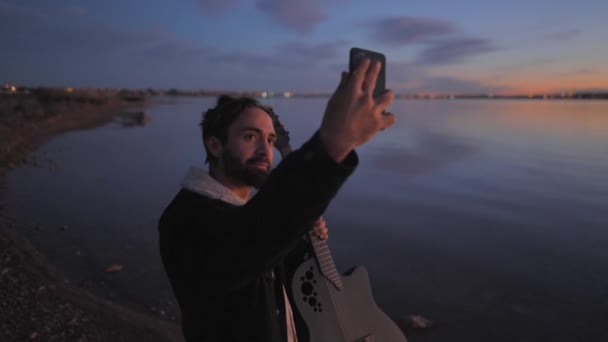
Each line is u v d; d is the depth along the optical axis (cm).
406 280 591
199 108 8131
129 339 380
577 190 1282
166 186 1180
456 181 1423
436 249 721
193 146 2214
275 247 70
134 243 689
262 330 97
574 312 500
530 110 11931
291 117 5928
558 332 455
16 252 556
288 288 136
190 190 100
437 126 4541
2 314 369
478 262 660
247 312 96
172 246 92
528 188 1309
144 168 1491
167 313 472
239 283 79
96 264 589
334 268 142
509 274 612
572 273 620
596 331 459
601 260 673
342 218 920
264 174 108
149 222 813
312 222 68
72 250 638
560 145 2720
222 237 76
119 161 1631
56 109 3462
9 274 461
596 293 551
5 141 1652
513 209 1026
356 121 60
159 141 2431
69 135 2534
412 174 1555
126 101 8725
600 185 1368
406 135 3325
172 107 8494
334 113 61
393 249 720
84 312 406
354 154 65
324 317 138
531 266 646
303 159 63
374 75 61
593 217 948
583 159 2045
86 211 877
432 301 529
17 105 2972
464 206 1049
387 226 859
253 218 70
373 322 148
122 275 559
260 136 108
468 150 2364
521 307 512
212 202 94
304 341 135
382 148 2456
